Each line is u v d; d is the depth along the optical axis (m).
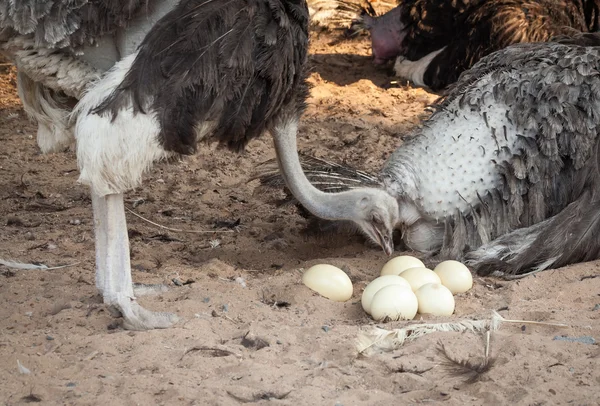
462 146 10.06
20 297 8.62
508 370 7.14
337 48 20.44
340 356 7.38
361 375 7.11
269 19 7.79
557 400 6.70
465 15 17.20
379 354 7.44
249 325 7.98
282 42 7.85
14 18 7.36
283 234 10.98
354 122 15.55
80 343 7.58
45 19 7.41
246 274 9.57
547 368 7.18
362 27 19.31
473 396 6.80
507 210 10.04
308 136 14.94
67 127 8.46
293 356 7.41
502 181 10.02
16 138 14.76
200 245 10.62
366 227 9.80
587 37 11.05
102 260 8.30
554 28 16.70
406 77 18.20
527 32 16.64
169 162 7.91
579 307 8.57
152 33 7.47
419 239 10.30
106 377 7.00
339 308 8.66
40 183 12.77
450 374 7.05
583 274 9.37
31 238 10.52
